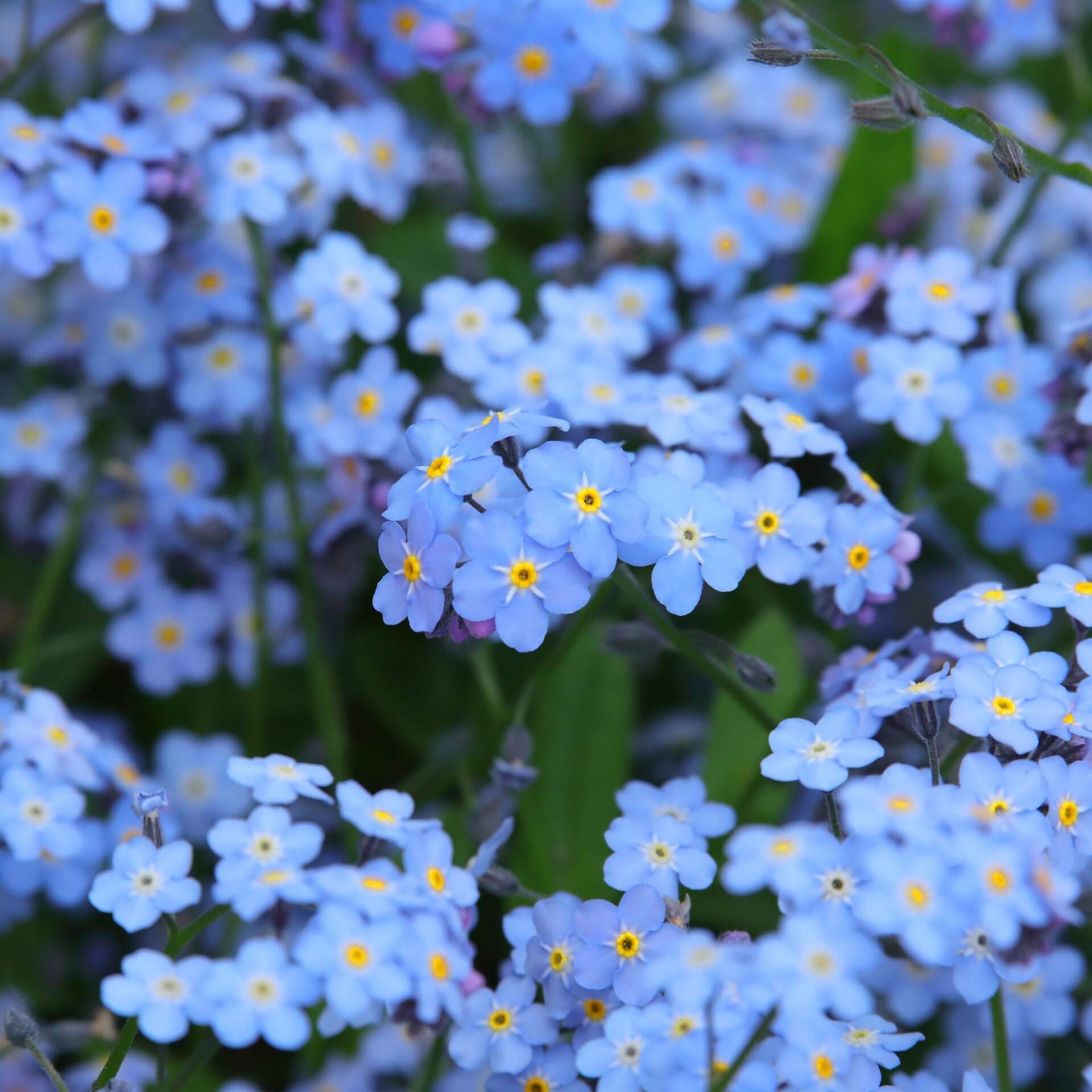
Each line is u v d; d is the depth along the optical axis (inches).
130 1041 12.6
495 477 13.0
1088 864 13.2
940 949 12.1
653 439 13.9
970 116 13.2
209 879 14.7
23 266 14.2
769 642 14.5
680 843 13.1
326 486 15.0
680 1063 12.4
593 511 12.7
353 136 15.1
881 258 14.6
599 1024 12.8
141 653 15.1
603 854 14.2
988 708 12.7
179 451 15.1
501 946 14.3
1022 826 12.5
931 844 12.2
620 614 14.8
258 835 12.6
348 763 15.0
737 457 13.7
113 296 15.0
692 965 12.2
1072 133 15.2
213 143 14.8
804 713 14.2
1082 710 12.8
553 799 14.3
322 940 12.3
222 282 14.9
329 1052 14.1
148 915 12.6
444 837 12.7
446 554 12.7
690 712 15.1
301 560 14.5
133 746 15.2
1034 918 12.2
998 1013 12.7
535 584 12.7
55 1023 14.5
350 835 14.0
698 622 15.1
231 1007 12.2
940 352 14.2
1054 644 14.5
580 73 14.9
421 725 14.9
